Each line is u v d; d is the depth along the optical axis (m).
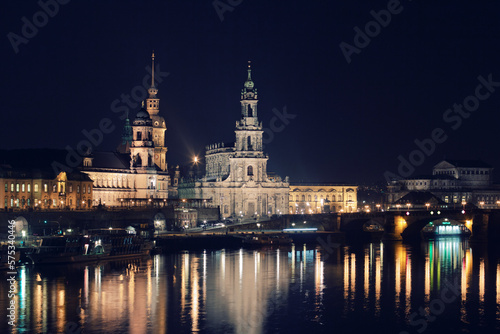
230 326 173.75
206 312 185.62
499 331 173.75
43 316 180.12
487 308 192.88
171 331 169.25
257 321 178.00
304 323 177.88
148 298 199.62
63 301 194.38
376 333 171.25
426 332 172.50
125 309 187.38
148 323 175.38
